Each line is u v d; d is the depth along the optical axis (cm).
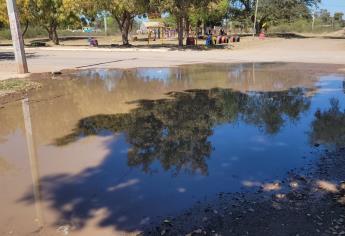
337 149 703
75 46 3747
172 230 450
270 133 815
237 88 1335
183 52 2808
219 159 672
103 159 686
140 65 2044
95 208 509
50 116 998
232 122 908
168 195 540
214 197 529
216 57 2417
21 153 734
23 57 1661
